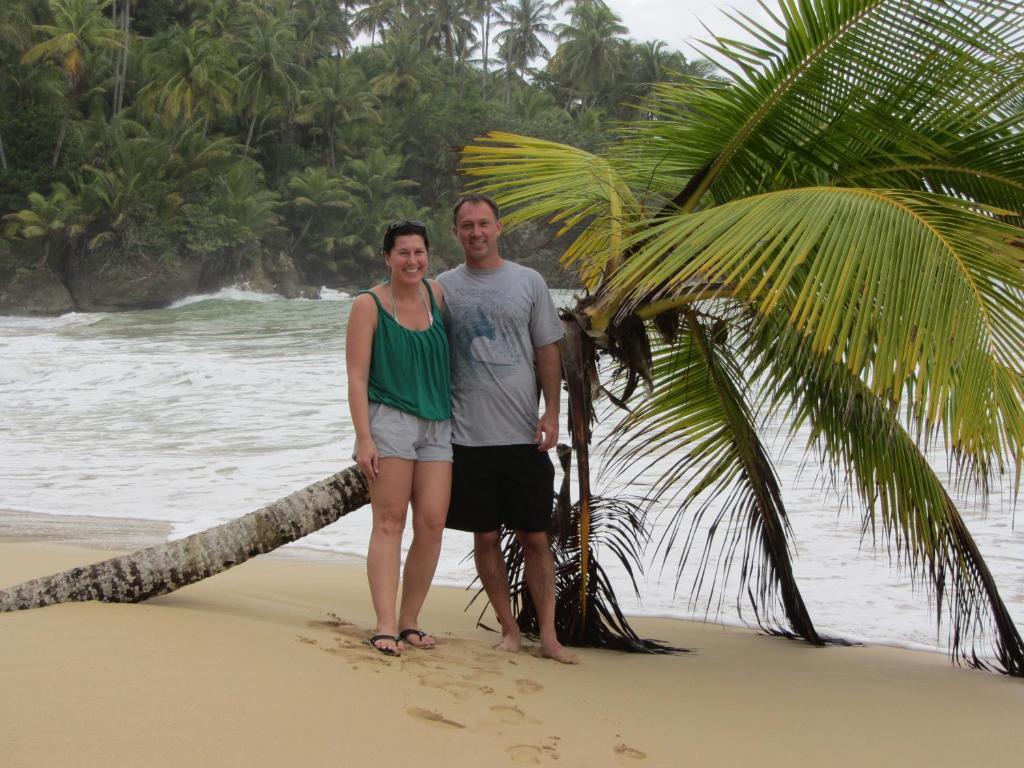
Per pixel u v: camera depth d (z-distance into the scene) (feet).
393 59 240.32
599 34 245.24
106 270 179.42
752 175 15.02
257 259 197.77
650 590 20.59
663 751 10.07
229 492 29.73
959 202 11.76
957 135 13.56
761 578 17.40
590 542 15.92
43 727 8.01
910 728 12.00
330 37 250.98
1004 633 15.53
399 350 12.57
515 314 13.10
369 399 12.73
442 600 18.79
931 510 15.55
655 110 15.24
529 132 217.77
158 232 182.09
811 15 13.00
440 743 9.20
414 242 12.48
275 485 30.78
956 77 13.06
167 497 29.01
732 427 16.72
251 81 199.11
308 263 217.56
